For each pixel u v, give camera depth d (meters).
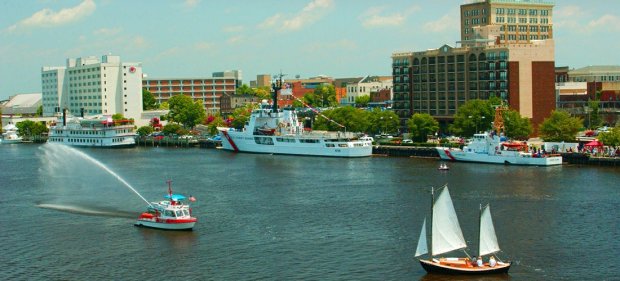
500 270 120.62
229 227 155.38
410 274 121.12
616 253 131.25
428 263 121.12
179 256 133.62
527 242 139.25
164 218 153.62
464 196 187.62
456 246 125.56
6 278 122.94
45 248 140.88
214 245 140.62
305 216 165.50
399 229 151.00
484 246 123.38
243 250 136.88
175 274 123.69
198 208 177.00
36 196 199.00
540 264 125.44
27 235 151.38
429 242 140.12
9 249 140.62
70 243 144.25
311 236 146.38
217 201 186.88
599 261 126.81
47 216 170.12
